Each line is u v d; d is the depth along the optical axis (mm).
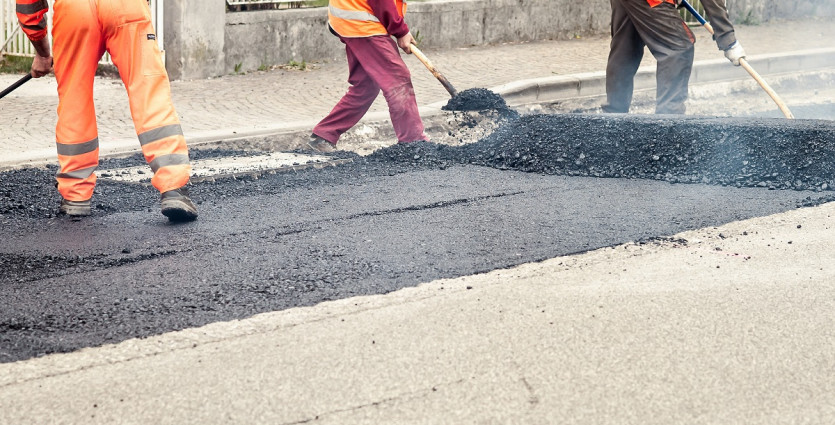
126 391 3396
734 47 8672
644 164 6883
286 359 3654
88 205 5828
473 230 5395
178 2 10695
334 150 8016
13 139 7777
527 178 6793
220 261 4855
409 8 12922
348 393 3375
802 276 4617
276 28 11844
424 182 6648
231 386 3432
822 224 5504
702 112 10797
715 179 6574
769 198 6102
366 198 6184
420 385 3439
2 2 11398
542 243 5137
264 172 6891
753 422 3225
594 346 3787
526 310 4156
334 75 11539
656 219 5617
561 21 14672
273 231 5406
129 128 8445
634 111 10734
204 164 7145
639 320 4051
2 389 3414
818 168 6504
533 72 11703
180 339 3846
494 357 3676
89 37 5574
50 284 4512
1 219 5668
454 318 4062
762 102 11461
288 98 10102
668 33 8773
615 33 9234
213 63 11211
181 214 5559
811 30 16219
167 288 4449
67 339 3846
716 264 4793
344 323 4008
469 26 13664
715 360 3684
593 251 5008
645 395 3391
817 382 3518
